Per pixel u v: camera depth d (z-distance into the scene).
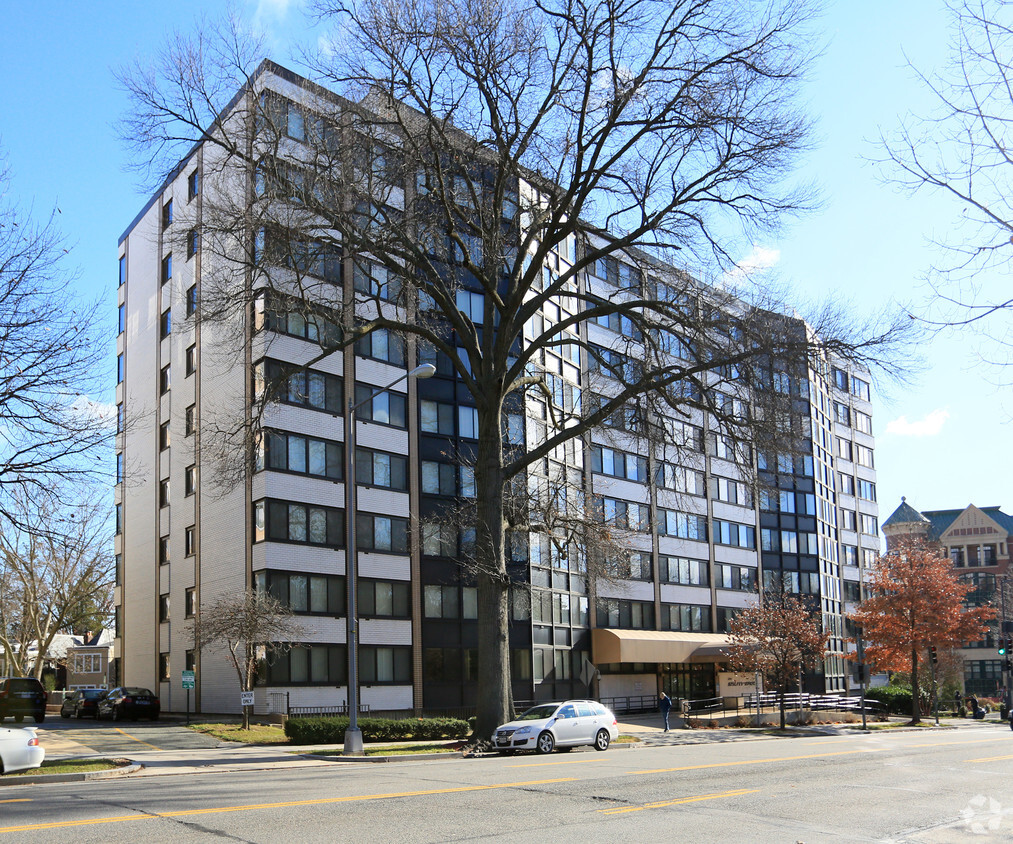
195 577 39.69
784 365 25.00
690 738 33.44
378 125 26.61
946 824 11.47
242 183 29.81
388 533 38.12
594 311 26.28
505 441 41.22
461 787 14.13
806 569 67.62
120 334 50.97
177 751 23.86
